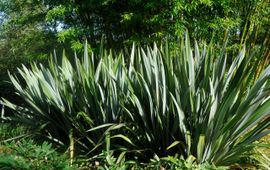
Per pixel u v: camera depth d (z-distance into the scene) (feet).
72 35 30.37
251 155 16.19
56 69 19.38
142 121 16.58
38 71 19.77
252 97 14.90
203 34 28.66
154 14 28.50
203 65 16.12
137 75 15.94
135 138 16.83
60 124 18.95
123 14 29.73
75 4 30.09
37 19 34.58
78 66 18.38
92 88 17.21
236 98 15.81
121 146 16.75
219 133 15.14
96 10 30.94
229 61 29.94
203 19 28.35
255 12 28.76
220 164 16.03
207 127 15.01
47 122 18.39
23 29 42.50
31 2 36.81
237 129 15.49
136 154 16.63
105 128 17.07
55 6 32.81
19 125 21.54
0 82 41.39
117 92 16.96
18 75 42.42
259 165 16.57
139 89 16.60
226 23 27.73
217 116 14.85
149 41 28.25
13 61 45.16
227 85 16.20
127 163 15.94
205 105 15.23
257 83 15.15
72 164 15.88
